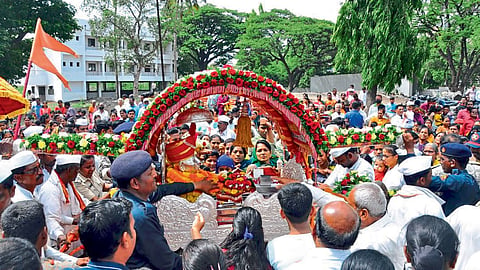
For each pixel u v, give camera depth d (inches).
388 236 123.5
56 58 1674.5
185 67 1962.4
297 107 187.5
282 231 180.4
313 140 193.3
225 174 192.2
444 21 1077.1
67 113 748.6
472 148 220.4
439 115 467.2
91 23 1285.7
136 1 1293.1
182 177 182.9
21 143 179.6
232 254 113.5
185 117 188.9
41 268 75.1
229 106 514.0
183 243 173.2
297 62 1617.9
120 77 1836.9
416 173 155.5
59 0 1180.5
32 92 1748.3
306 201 120.1
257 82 180.7
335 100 741.3
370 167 211.8
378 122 448.1
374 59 655.1
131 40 1355.8
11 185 124.2
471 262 91.7
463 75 1268.5
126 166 119.6
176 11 1132.5
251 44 1537.9
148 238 115.4
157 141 193.5
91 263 89.7
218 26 1868.8
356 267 84.5
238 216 118.6
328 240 103.6
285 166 217.6
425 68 1396.4
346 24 672.4
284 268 113.4
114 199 96.1
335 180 221.6
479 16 1005.2
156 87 1943.9
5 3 1085.1
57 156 173.3
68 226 173.0
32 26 1137.4
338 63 701.9
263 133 277.0
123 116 515.2
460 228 122.1
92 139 183.0
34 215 101.0
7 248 72.1
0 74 1103.0
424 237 93.7
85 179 205.8
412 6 659.4
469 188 167.5
